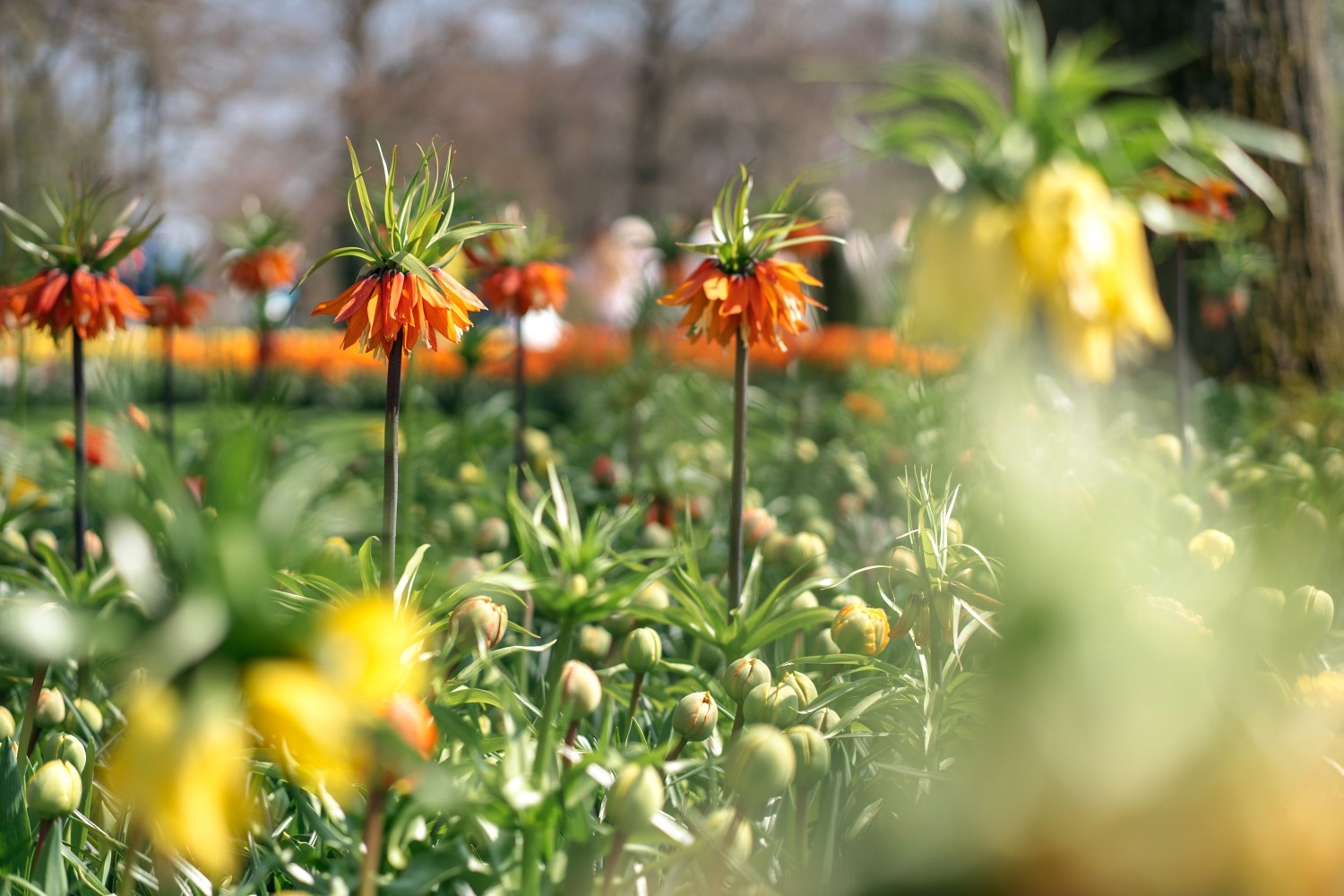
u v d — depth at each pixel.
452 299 2.06
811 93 28.30
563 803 1.70
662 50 29.33
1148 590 2.11
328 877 1.80
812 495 4.09
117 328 2.55
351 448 1.83
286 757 1.67
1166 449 2.90
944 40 26.27
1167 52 4.66
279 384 1.84
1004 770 1.20
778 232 2.37
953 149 1.81
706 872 1.79
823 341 7.12
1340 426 3.77
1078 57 1.83
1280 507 2.51
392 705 1.58
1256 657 2.02
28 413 5.60
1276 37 4.74
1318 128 4.82
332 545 1.86
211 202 26.59
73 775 1.85
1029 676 1.21
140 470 1.59
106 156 18.31
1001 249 1.75
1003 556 1.29
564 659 2.04
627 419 4.77
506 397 4.56
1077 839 1.17
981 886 1.19
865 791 1.95
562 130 29.56
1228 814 1.16
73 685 2.35
